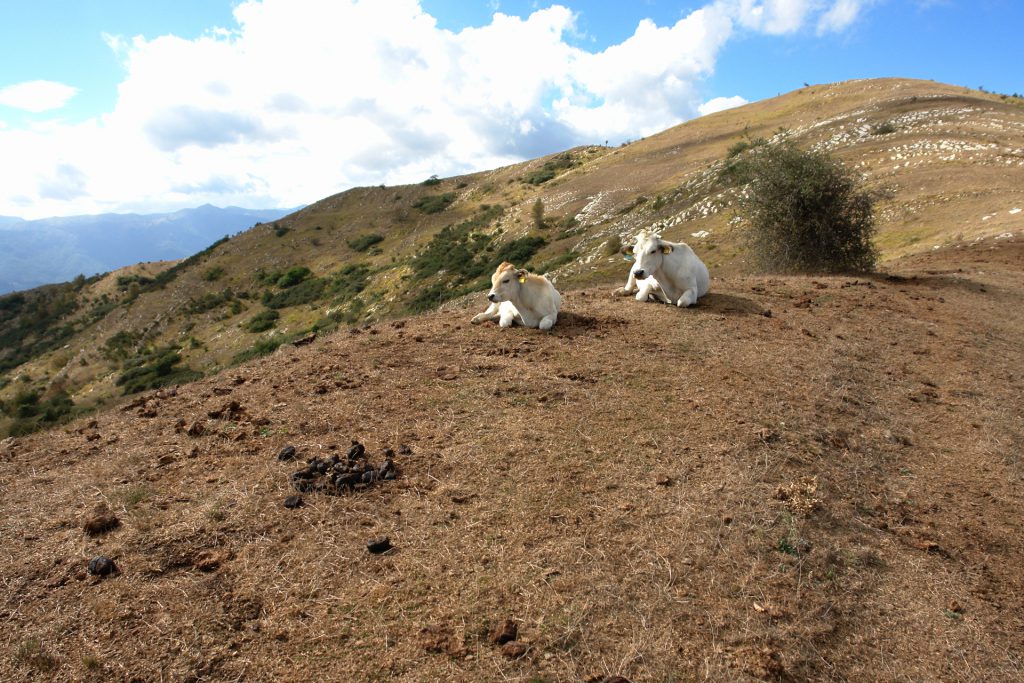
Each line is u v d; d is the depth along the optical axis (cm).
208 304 7431
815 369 723
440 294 4803
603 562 371
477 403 589
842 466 516
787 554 396
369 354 734
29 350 7606
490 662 298
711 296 1048
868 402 658
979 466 553
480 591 343
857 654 334
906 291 1186
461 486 445
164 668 287
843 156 3438
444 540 385
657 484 456
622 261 2964
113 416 597
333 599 335
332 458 471
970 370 786
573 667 298
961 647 348
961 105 4250
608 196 5981
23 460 495
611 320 875
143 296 8181
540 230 5734
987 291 1223
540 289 837
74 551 368
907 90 5841
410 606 331
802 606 357
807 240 1458
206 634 308
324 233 9712
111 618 316
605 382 649
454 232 7294
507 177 10281
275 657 297
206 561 357
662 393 625
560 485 449
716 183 4197
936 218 2219
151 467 473
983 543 445
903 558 418
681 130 8388
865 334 888
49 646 298
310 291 7056
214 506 412
